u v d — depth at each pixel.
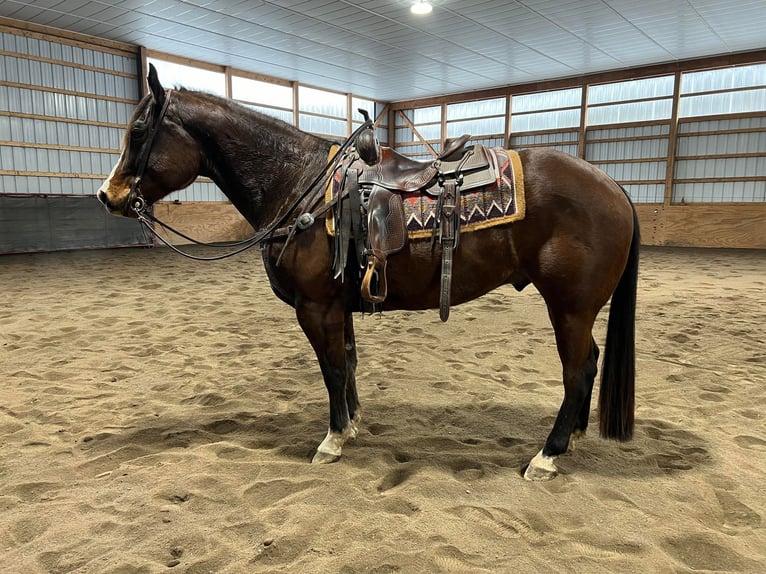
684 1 8.84
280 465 2.09
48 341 4.02
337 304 2.09
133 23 9.87
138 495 1.88
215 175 2.22
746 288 6.52
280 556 1.54
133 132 2.04
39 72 9.98
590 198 1.87
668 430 2.44
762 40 10.88
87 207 10.70
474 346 3.98
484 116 15.98
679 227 12.79
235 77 13.37
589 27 10.20
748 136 11.95
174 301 5.63
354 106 16.66
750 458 2.16
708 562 1.52
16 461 2.15
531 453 2.22
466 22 9.91
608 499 1.86
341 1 8.86
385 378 3.25
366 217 1.96
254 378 3.23
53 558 1.53
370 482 1.97
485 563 1.50
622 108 13.62
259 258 9.97
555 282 1.90
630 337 2.02
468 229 1.91
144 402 2.85
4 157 9.69
